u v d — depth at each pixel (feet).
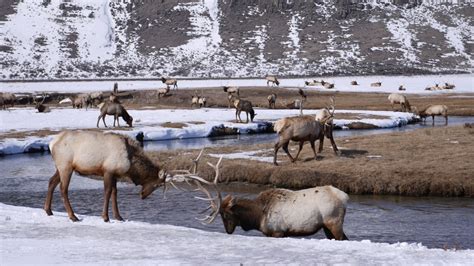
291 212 165.58
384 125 615.16
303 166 326.03
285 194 168.25
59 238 149.48
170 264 120.26
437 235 208.95
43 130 529.45
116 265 119.14
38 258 125.08
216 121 615.16
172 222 228.22
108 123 595.88
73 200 281.13
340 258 127.03
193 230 167.53
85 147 173.68
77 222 174.70
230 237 154.81
